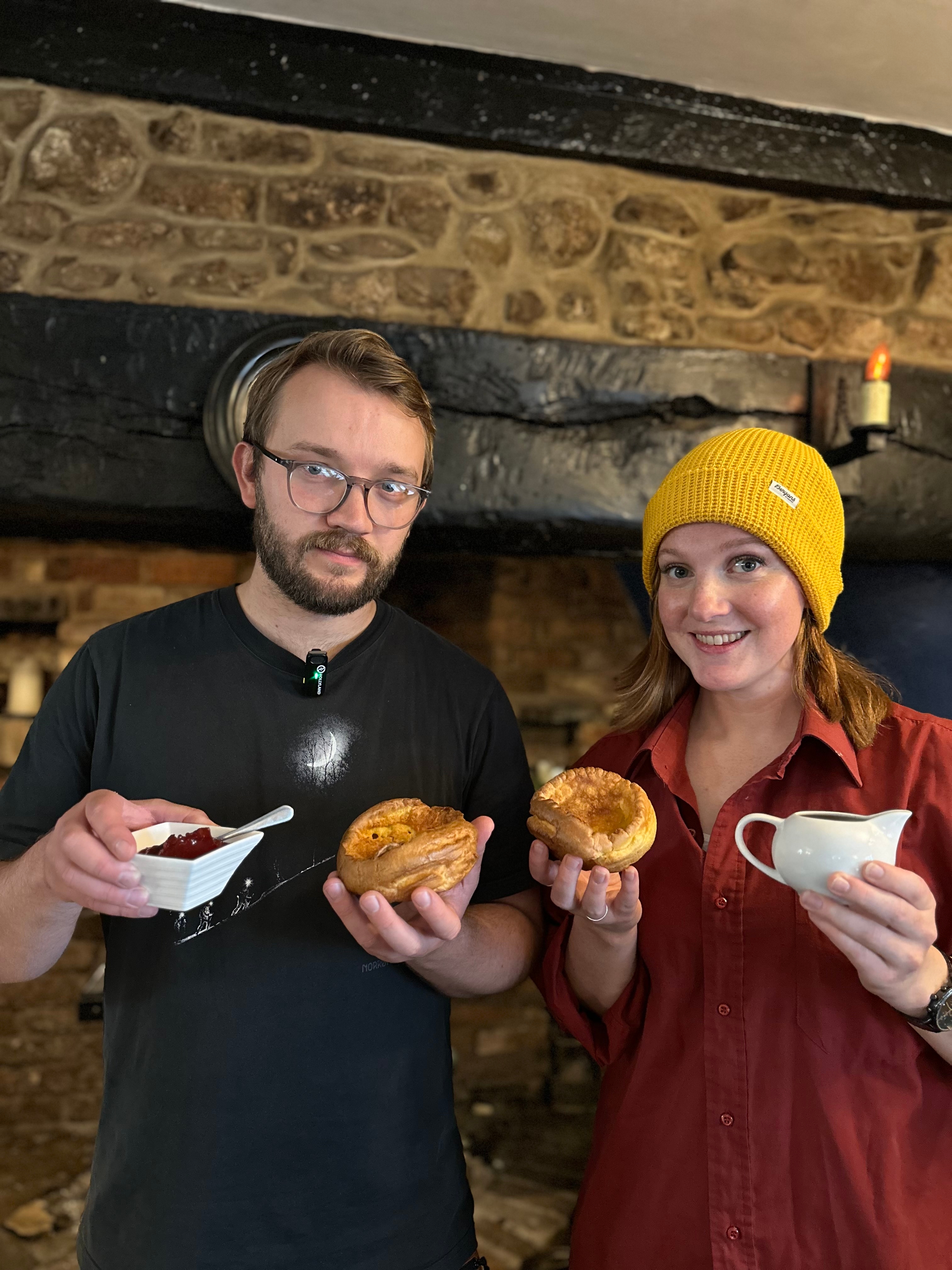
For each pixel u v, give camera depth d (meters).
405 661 1.42
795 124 2.60
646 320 2.61
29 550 3.24
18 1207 2.88
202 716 1.31
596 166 2.58
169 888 0.98
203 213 2.36
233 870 1.04
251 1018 1.22
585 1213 1.27
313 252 2.42
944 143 2.69
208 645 1.35
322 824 1.30
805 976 1.17
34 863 1.16
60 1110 3.28
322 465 1.25
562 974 1.36
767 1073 1.16
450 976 1.25
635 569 3.25
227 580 3.34
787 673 1.33
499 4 2.19
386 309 2.46
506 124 2.43
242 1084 1.20
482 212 2.51
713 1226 1.13
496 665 3.59
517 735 1.48
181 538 2.52
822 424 2.58
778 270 2.70
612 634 3.64
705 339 2.65
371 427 1.25
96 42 2.22
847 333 2.74
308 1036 1.23
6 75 2.23
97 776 1.31
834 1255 1.10
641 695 1.45
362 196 2.44
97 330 2.23
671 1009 1.24
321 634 1.36
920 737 1.25
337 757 1.33
